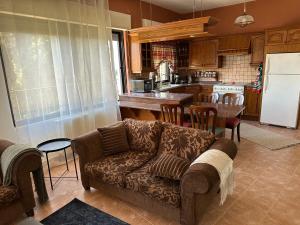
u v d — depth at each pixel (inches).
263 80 200.1
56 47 129.1
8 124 114.0
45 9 120.6
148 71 203.8
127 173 88.7
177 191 76.2
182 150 94.2
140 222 84.6
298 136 172.2
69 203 97.3
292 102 186.7
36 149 90.5
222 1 210.2
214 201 94.5
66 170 129.3
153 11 213.2
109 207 94.0
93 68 151.6
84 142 100.2
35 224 60.9
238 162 131.0
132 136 111.0
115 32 188.4
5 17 106.3
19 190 83.6
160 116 166.4
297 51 179.0
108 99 164.2
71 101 139.3
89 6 144.1
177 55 260.1
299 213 86.6
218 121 134.4
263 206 91.2
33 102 121.3
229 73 245.3
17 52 112.0
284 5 198.7
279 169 121.9
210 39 239.5
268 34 189.6
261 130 188.2
